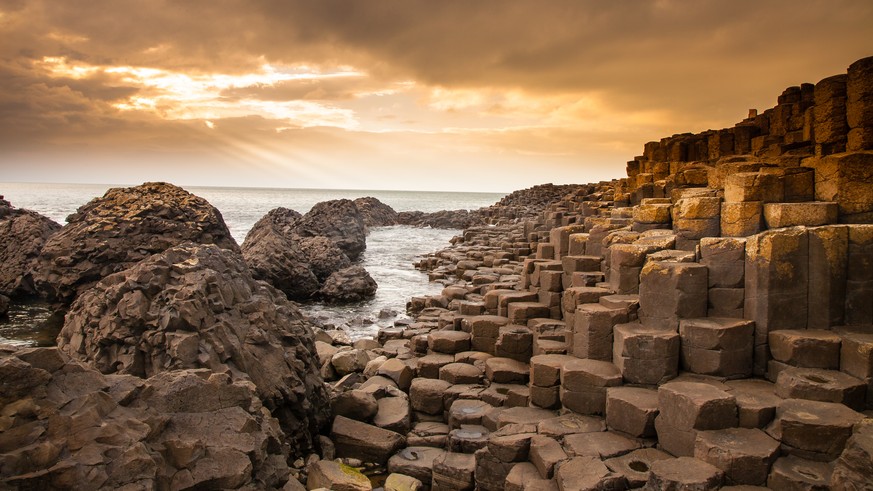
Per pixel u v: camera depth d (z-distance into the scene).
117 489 5.70
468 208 152.25
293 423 10.15
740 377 9.80
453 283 31.00
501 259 29.36
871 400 8.44
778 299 9.79
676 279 10.30
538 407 11.12
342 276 28.19
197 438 6.83
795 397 8.53
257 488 7.04
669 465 7.58
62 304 22.69
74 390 6.23
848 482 6.51
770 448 7.50
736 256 10.19
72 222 25.12
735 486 7.33
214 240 25.61
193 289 9.72
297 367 10.74
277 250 28.17
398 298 28.11
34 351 6.02
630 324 10.76
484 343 14.79
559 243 19.02
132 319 9.59
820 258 9.80
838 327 9.77
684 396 8.30
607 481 7.75
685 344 9.98
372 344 17.42
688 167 22.58
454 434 10.69
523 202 76.75
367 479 9.45
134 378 7.21
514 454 9.12
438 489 9.76
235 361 9.46
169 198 26.05
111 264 22.88
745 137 28.22
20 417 5.52
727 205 11.23
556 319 14.62
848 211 10.48
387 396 12.79
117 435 6.03
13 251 27.25
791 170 11.05
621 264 11.97
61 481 5.45
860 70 14.61
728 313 10.28
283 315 11.89
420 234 63.88
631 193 26.58
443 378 13.24
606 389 9.98
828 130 16.14
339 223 43.56
